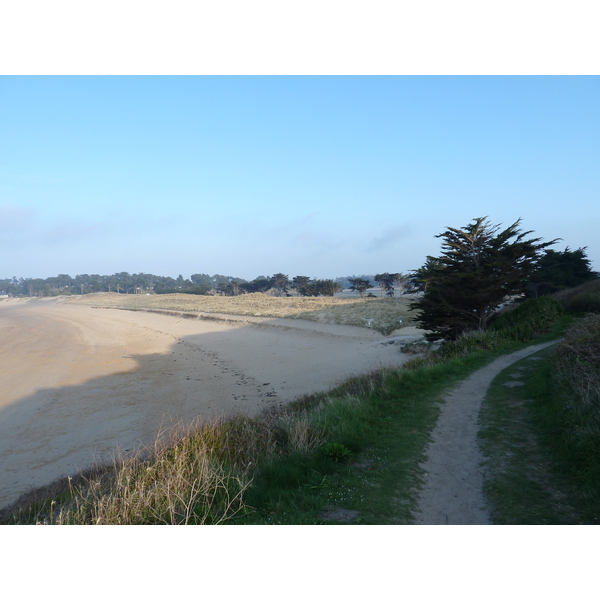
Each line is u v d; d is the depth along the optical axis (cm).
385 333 2938
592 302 1766
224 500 472
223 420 834
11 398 1822
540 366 1054
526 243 1864
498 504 449
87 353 2952
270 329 3625
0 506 860
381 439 686
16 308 10588
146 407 1587
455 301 2008
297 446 631
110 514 453
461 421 746
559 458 533
